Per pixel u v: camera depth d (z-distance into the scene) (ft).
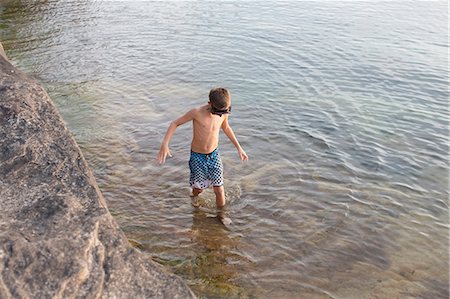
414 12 64.28
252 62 40.57
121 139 25.93
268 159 24.32
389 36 51.34
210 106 19.25
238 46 45.09
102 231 11.57
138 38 46.85
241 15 58.18
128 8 60.54
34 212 11.71
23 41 44.70
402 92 35.24
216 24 53.26
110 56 41.16
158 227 18.43
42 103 16.26
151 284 10.93
